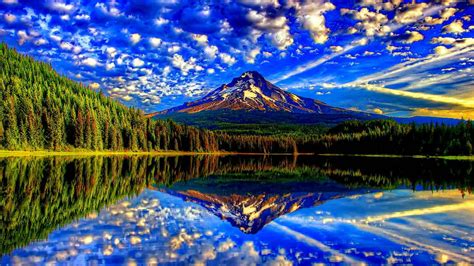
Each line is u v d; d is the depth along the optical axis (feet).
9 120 307.17
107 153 409.28
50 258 53.06
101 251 56.44
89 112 388.98
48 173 173.37
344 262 52.85
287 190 142.41
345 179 191.01
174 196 119.44
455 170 263.29
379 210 95.86
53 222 75.66
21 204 96.12
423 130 490.08
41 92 417.08
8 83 413.39
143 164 280.31
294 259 54.13
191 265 50.90
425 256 55.57
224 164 328.49
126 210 90.43
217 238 65.10
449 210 95.66
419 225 76.84
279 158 484.33
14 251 55.88
